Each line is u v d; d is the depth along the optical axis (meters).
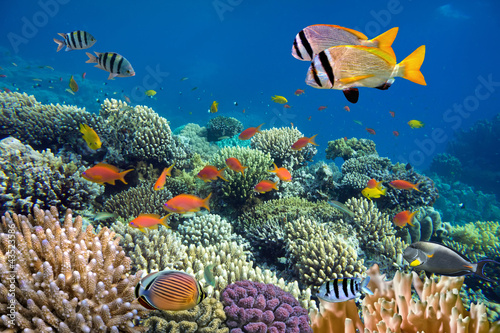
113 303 2.28
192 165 9.51
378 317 2.05
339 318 2.21
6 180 4.35
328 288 2.05
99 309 2.21
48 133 7.46
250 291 2.96
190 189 8.31
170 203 4.13
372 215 6.78
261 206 7.54
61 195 5.05
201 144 12.91
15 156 4.82
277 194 8.30
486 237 8.35
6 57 45.66
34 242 2.42
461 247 8.13
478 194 21.58
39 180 4.75
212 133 13.77
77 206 5.27
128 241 4.35
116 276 2.50
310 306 3.92
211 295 3.14
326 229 5.91
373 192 6.07
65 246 2.48
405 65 1.38
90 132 4.84
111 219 6.11
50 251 2.39
